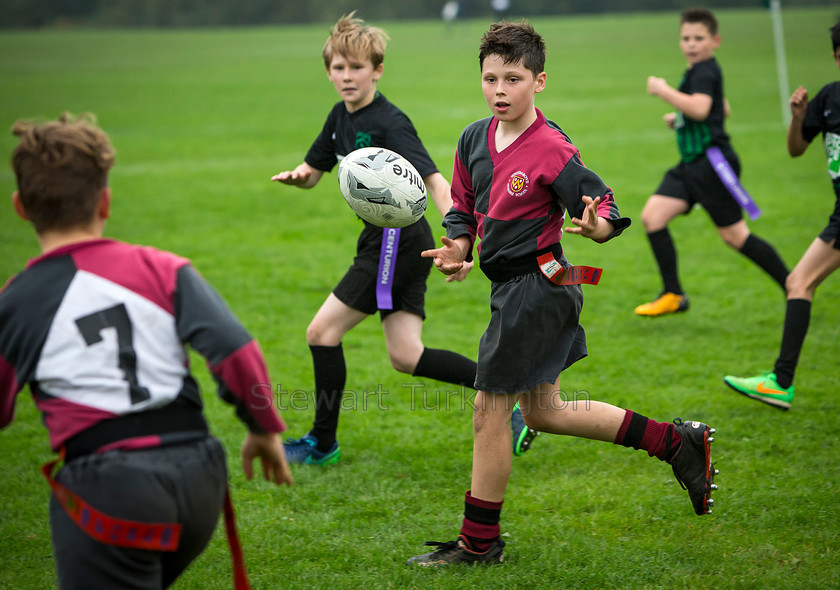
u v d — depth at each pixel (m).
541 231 9.30
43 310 6.39
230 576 9.64
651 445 9.83
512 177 9.23
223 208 33.53
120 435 6.34
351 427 14.20
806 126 13.71
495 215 9.38
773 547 9.85
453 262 9.59
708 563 9.55
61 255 6.54
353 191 11.20
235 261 25.67
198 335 6.48
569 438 13.50
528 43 9.03
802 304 13.62
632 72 86.25
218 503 6.79
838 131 13.16
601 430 9.86
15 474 12.57
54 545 6.48
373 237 12.21
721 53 100.62
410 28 193.88
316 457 12.72
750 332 18.75
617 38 136.62
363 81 12.30
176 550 6.71
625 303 21.23
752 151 43.78
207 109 64.75
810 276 13.65
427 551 10.07
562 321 9.44
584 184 8.97
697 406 14.63
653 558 9.69
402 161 11.35
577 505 11.20
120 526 6.18
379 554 10.00
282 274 24.27
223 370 6.48
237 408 6.67
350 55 12.15
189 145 49.59
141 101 69.44
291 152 47.12
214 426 14.34
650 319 19.94
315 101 69.31
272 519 10.97
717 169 18.44
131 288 6.52
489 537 9.64
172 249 27.03
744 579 9.17
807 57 92.62
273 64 104.94
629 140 49.12
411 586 9.23
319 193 36.72
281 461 7.12
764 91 67.25
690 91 18.59
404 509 11.27
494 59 9.07
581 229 8.38
